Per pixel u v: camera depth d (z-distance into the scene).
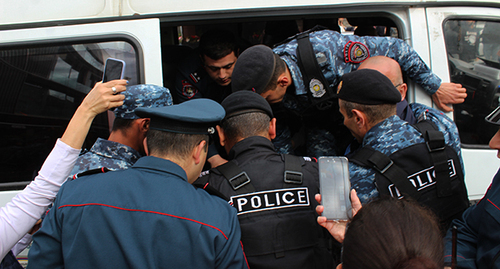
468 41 1.78
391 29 2.41
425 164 1.25
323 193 1.00
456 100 1.72
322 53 1.66
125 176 0.94
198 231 0.87
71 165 1.06
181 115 0.95
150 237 0.85
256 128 1.25
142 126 1.29
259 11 1.63
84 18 1.58
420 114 1.52
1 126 1.61
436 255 0.59
